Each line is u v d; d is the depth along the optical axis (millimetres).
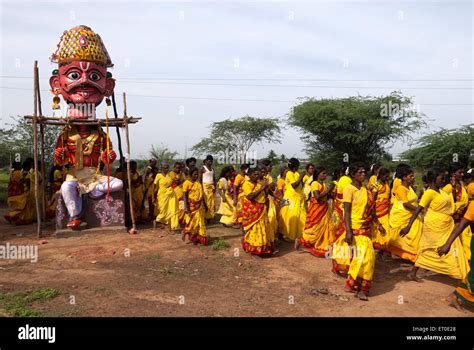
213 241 9789
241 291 6477
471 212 5586
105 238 9945
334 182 8648
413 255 7680
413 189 8539
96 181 10570
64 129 10531
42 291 6098
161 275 7188
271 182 10242
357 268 6156
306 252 8898
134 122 10711
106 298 6004
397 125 37906
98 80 10742
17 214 11914
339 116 36844
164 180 11086
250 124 45750
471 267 5559
